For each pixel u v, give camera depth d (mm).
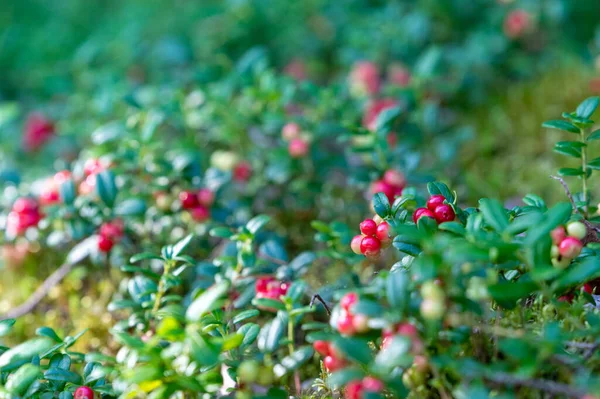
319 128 618
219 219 569
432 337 410
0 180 623
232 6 883
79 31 1080
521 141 682
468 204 621
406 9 876
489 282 414
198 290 470
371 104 669
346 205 630
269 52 891
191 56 896
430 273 395
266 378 451
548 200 606
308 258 501
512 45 816
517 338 410
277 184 635
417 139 668
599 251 451
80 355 468
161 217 564
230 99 705
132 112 686
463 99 761
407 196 462
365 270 547
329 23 899
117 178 570
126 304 487
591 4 869
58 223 566
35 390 436
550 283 429
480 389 389
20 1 1245
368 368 420
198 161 590
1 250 606
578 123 478
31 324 560
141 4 1085
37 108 895
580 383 390
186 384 416
